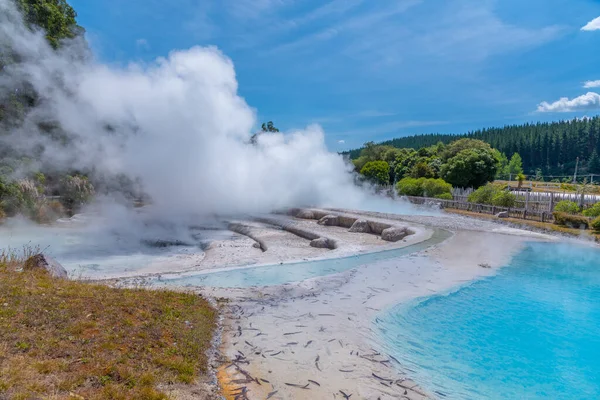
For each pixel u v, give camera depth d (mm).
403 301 9266
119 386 4281
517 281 11094
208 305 8211
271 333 7117
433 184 37156
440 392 5438
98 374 4402
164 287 9727
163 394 4348
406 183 40750
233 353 6227
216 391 4977
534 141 112000
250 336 6949
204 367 5496
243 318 7832
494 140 118125
